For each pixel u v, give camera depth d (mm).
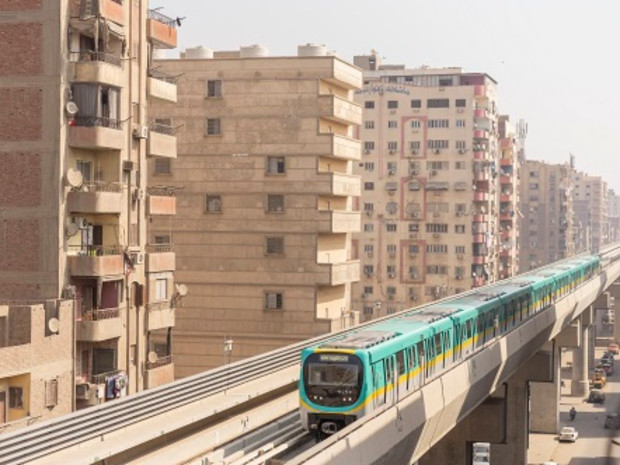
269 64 73562
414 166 141875
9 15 47625
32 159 47531
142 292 53719
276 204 73750
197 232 74188
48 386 44250
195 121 74188
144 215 54531
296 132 73375
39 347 43625
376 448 33062
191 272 74188
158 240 74500
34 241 47562
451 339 49125
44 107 47406
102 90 49406
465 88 141125
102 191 49438
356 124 79125
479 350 55156
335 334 52500
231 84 73938
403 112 142375
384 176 142625
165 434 34125
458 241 140500
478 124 141625
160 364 56469
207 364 74062
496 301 60406
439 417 43188
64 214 47875
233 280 73875
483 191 141750
